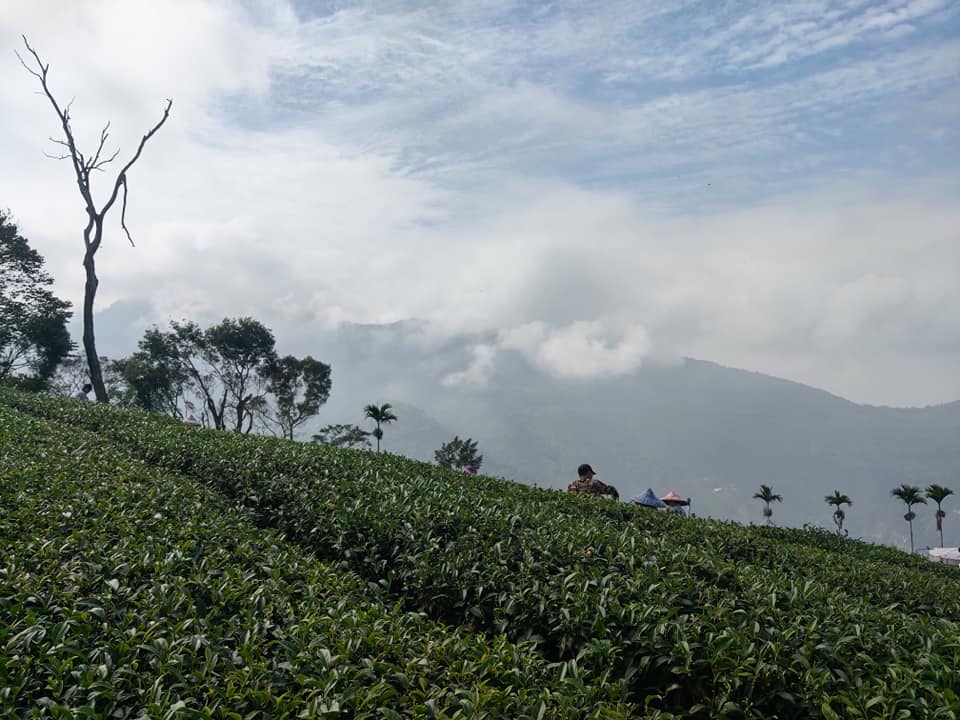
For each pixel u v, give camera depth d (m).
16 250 58.94
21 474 11.29
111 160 41.72
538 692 6.05
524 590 8.98
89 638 6.11
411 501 12.71
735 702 6.77
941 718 5.70
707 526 16.61
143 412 25.44
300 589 8.05
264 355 80.12
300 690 5.58
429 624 7.54
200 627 6.40
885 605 12.95
